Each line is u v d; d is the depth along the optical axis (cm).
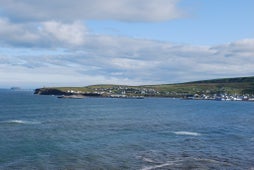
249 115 15538
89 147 6525
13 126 9638
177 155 5875
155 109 19325
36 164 5150
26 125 9950
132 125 10469
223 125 10906
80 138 7600
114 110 17875
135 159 5525
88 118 12756
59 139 7406
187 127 10150
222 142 7369
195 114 15775
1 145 6562
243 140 7706
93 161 5381
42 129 9062
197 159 5594
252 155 6028
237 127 10362
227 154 6072
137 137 7869
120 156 5738
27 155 5728
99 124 10644
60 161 5359
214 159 5634
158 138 7762
